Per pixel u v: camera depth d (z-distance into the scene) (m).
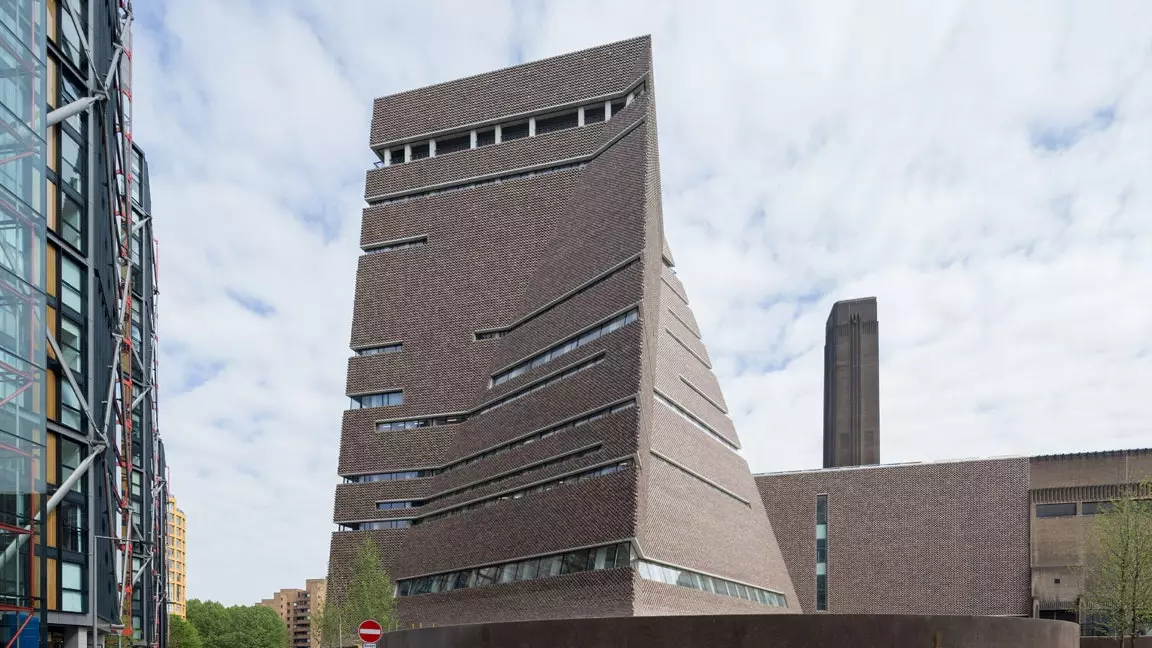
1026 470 76.31
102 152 42.56
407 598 66.19
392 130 82.00
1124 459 72.75
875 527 80.38
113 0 50.22
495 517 60.53
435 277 76.38
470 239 75.44
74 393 37.88
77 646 37.75
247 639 191.62
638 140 60.00
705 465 61.94
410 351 75.56
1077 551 72.62
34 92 31.61
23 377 29.86
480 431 68.06
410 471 72.62
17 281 29.78
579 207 66.94
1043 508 74.94
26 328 30.17
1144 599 53.34
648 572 48.19
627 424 50.69
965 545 76.81
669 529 52.12
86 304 39.44
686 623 38.47
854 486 82.25
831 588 80.44
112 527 45.91
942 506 78.44
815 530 82.44
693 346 70.31
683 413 62.34
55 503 35.31
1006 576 74.75
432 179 78.94
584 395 56.00
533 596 52.66
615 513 49.03
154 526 94.50
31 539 31.06
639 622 39.16
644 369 52.03
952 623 38.06
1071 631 42.56
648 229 56.28
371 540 69.00
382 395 75.88
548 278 67.38
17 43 30.52
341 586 70.75
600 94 71.69
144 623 78.12
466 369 72.44
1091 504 73.12
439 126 79.56
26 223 30.52
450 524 65.69
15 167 30.09
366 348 78.25
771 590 67.38
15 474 29.27
